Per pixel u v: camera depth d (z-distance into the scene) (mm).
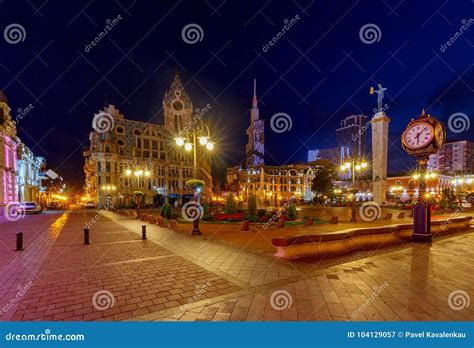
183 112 59594
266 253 7910
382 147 41188
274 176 72750
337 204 51281
